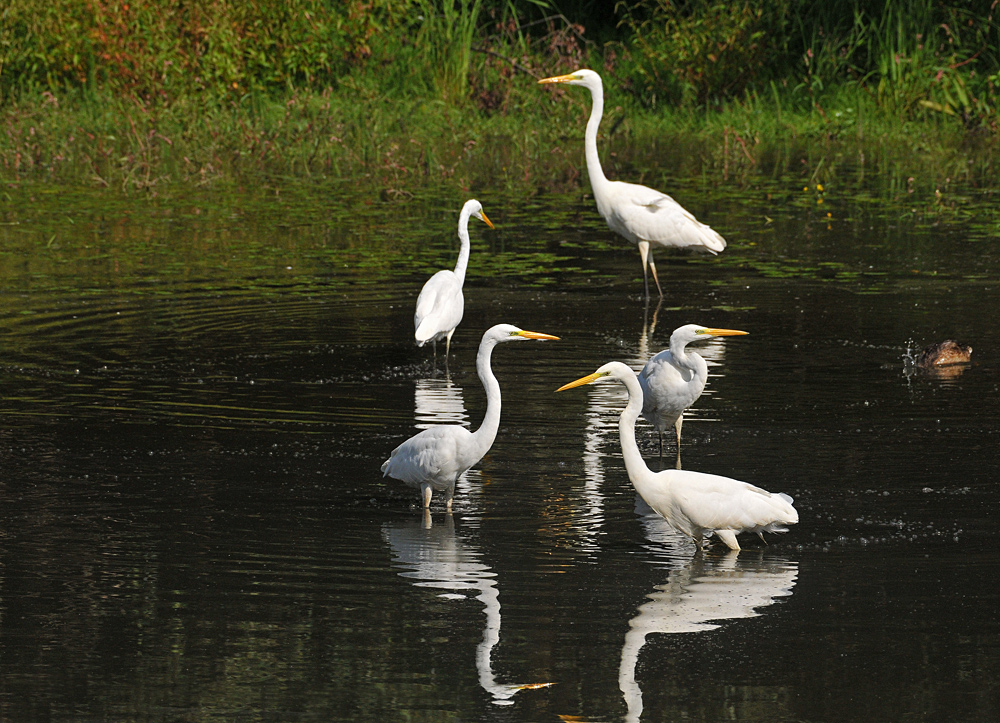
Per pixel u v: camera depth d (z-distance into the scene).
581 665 7.82
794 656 7.91
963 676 7.64
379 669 7.76
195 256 20.78
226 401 13.46
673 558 9.45
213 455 11.73
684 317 17.16
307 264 20.31
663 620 8.39
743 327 16.55
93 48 33.88
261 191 26.62
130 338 15.97
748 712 7.28
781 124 34.88
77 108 32.94
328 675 7.68
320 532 9.92
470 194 26.59
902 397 13.48
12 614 8.45
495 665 7.82
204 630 8.25
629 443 9.55
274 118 33.16
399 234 22.66
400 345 15.86
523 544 9.71
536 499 10.70
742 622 8.35
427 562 9.34
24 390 13.74
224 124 31.91
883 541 9.67
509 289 18.86
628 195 18.73
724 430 12.49
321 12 36.09
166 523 10.06
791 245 21.62
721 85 36.94
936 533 9.80
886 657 7.88
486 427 10.16
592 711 7.30
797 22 37.78
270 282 19.09
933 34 35.84
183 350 15.45
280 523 10.09
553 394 13.83
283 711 7.29
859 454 11.66
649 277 19.59
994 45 36.03
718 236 19.08
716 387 13.98
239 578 9.04
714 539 9.85
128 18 33.91
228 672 7.73
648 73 37.91
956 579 8.97
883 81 35.47
